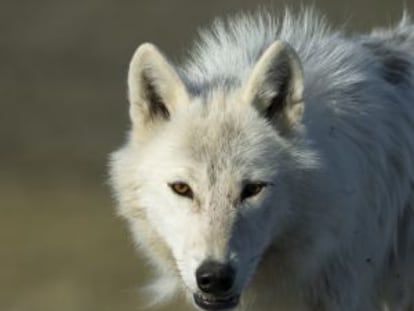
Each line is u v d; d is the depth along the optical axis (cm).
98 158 5728
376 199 1473
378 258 1509
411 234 1555
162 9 8362
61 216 4453
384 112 1489
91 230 4188
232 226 1287
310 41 1488
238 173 1310
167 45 7694
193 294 1293
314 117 1392
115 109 6744
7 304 3219
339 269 1441
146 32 8056
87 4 8888
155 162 1352
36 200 4778
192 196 1313
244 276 1289
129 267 3628
